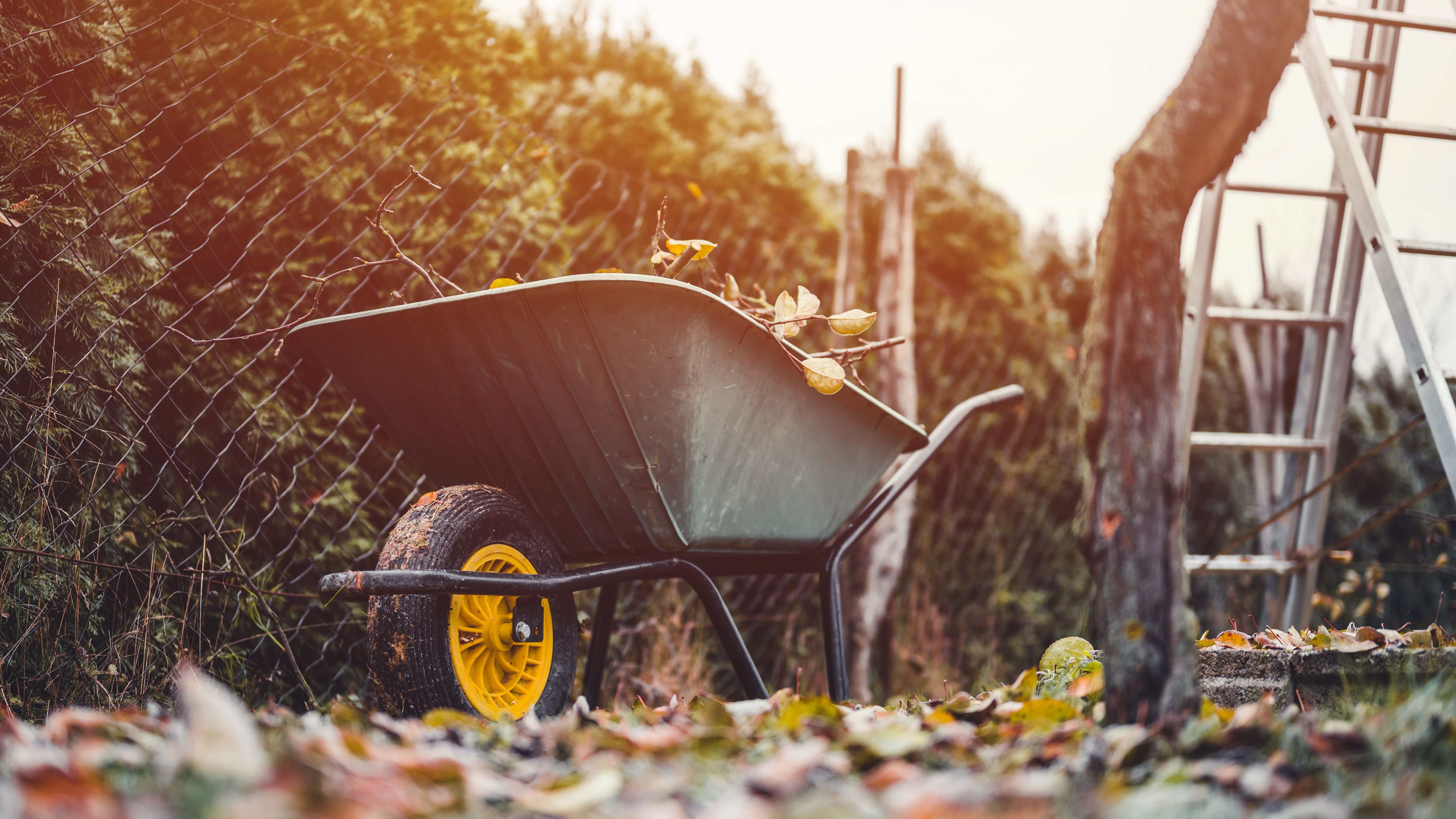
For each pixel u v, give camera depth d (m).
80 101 2.20
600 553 1.86
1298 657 1.62
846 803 0.75
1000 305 4.89
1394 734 0.99
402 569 1.52
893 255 3.48
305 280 2.46
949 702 1.45
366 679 2.59
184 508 2.12
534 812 0.80
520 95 3.34
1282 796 0.83
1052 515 4.90
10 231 1.96
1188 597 1.12
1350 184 2.56
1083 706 1.39
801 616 3.67
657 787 0.83
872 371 4.06
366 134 2.51
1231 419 5.57
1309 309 3.21
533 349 1.60
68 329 2.07
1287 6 1.16
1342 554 3.00
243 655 2.14
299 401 2.58
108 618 2.09
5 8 2.07
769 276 3.93
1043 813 0.72
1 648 1.78
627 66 4.76
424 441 1.86
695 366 1.60
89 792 0.76
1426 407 2.30
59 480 1.96
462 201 2.84
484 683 1.69
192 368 2.39
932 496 4.36
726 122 4.90
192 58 2.46
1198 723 1.05
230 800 0.70
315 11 2.67
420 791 0.82
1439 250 2.50
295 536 2.27
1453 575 3.03
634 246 3.78
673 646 2.99
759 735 1.15
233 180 2.50
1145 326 1.12
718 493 1.76
